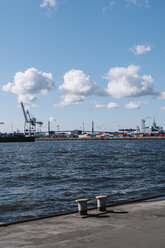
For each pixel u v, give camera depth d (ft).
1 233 27.66
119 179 105.09
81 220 31.40
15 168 157.28
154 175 116.67
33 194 76.64
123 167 152.66
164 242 22.31
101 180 103.24
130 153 289.94
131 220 30.12
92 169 144.15
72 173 127.44
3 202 66.03
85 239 24.06
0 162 201.46
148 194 73.61
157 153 285.64
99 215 33.58
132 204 41.37
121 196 71.51
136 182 96.63
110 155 259.60
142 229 26.27
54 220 32.42
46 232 27.20
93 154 280.72
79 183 96.84
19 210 58.08
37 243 23.70
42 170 144.15
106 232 25.86
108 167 153.38
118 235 24.70
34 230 28.32
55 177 114.11
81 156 252.42
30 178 113.29
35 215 53.62
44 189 85.51
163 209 35.65
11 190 84.74
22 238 25.49
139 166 156.66
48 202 65.36
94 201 64.85
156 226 27.17
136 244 22.07
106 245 22.16
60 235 25.84
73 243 23.11
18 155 284.61
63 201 66.18
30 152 339.98
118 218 31.45
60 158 233.35
